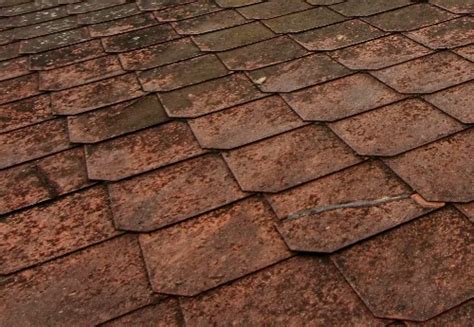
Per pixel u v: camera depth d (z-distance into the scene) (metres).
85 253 1.70
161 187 1.96
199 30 3.28
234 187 1.91
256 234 1.69
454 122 2.06
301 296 1.48
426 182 1.79
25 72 3.03
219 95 2.52
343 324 1.39
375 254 1.56
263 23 3.25
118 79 2.81
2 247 1.76
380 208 1.72
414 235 1.60
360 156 1.96
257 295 1.50
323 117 2.22
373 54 2.67
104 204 1.91
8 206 1.95
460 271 1.47
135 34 3.35
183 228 1.76
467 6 3.03
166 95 2.58
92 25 3.58
